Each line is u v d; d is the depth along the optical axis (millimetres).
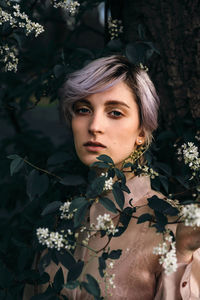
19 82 2166
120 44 1643
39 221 1322
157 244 1172
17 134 2436
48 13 2119
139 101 1230
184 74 1666
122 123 1215
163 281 1091
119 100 1198
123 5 1750
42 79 1718
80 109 1240
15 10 1446
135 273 1179
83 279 1223
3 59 1564
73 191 1565
